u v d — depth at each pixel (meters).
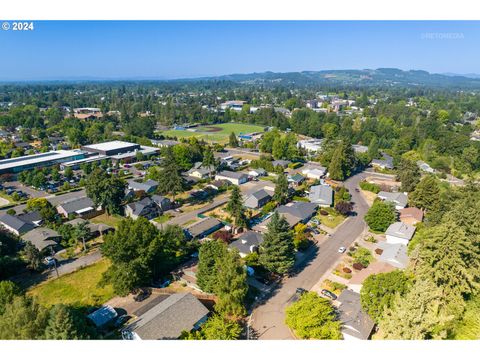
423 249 31.62
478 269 29.66
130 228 35.44
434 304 25.39
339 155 78.00
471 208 38.81
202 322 29.34
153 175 73.81
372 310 29.44
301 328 27.50
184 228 48.12
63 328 22.11
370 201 65.56
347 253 44.69
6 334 21.41
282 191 60.31
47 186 70.19
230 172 78.62
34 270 39.53
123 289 32.06
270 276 38.41
